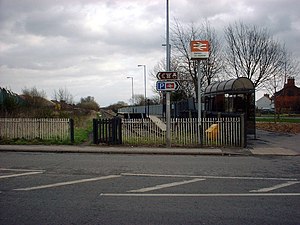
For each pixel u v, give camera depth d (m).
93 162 11.55
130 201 6.51
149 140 16.22
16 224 5.20
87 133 22.91
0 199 6.64
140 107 57.88
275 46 31.89
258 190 7.45
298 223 5.25
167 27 16.36
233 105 20.38
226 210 5.93
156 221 5.35
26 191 7.29
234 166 10.74
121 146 15.73
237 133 15.43
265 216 5.60
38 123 17.50
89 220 5.39
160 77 15.17
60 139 17.17
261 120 38.22
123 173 9.43
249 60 31.59
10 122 17.67
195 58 15.64
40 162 11.52
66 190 7.38
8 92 26.64
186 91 41.91
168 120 15.35
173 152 13.85
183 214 5.70
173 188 7.61
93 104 92.25
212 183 8.16
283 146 15.93
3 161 11.74
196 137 15.80
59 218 5.49
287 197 6.86
